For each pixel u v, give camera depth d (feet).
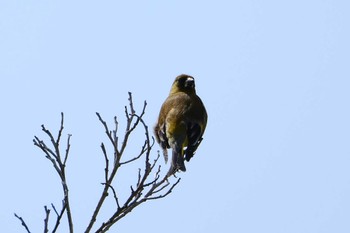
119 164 29.84
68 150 29.84
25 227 29.27
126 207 29.60
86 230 29.14
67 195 28.86
